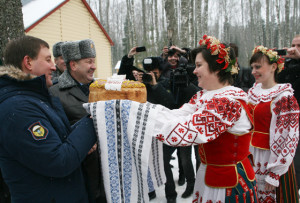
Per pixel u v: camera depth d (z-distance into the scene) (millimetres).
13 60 1316
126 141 1379
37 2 8539
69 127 1470
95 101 1479
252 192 1471
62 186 1297
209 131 1324
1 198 1721
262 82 2176
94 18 10422
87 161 1656
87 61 1902
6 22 2467
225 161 1448
